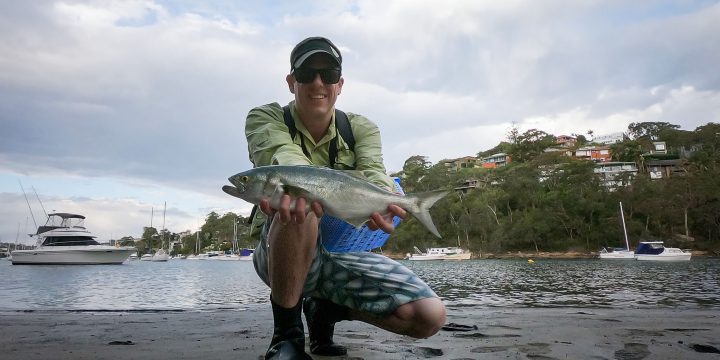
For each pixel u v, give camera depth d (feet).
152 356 10.16
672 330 14.83
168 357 10.03
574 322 17.20
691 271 90.79
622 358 10.02
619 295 38.55
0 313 23.30
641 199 233.96
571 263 158.20
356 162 9.71
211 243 479.41
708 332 14.29
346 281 8.77
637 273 84.74
